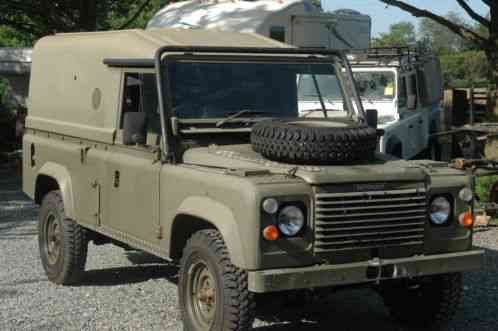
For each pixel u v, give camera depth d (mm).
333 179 5434
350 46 17844
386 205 5617
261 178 5414
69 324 6684
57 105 8086
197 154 6172
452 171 6027
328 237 5438
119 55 7074
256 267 5258
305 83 7000
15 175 16578
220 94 6609
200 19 16609
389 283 6180
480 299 7391
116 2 24516
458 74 37781
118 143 6914
